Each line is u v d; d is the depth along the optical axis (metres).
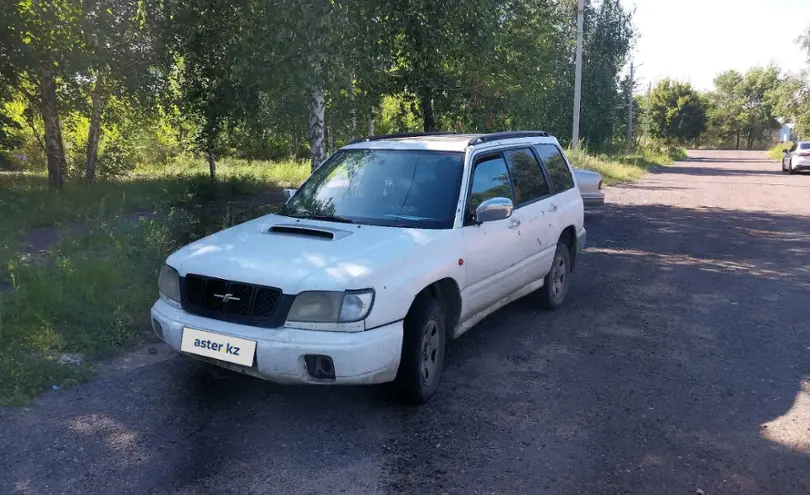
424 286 4.27
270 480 3.39
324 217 5.00
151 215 11.92
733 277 8.51
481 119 15.16
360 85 11.77
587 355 5.47
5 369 4.43
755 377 5.04
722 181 25.86
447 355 5.41
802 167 30.19
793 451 3.87
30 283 5.88
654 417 4.30
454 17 12.25
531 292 6.28
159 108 16.09
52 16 11.94
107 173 17.81
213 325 4.00
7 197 12.20
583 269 8.90
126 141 18.69
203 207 13.40
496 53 14.45
